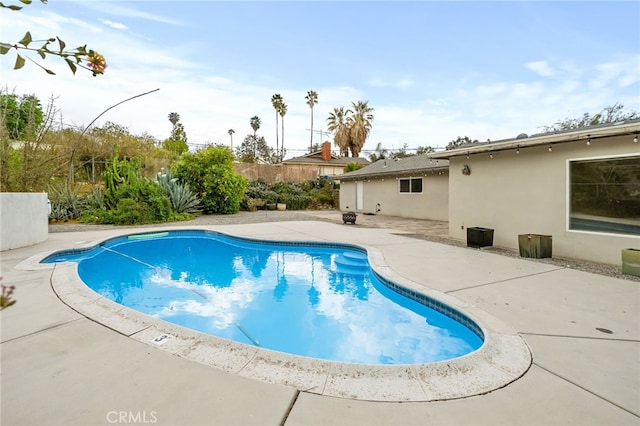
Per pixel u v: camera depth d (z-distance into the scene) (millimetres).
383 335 4270
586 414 2170
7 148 9711
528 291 4766
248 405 2209
